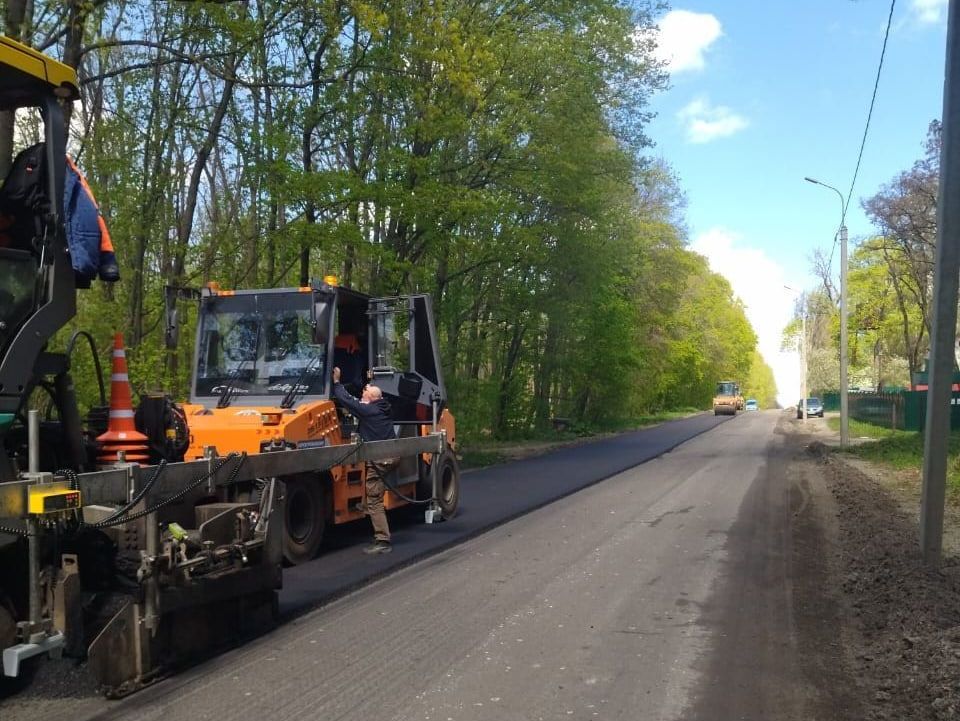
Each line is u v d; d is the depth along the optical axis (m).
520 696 4.99
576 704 4.88
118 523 4.88
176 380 13.68
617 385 40.69
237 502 6.48
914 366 45.75
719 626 6.51
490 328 27.25
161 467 5.28
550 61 21.02
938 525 8.46
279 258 17.06
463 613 6.82
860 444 26.69
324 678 5.25
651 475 18.31
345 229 16.12
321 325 9.18
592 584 7.86
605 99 25.03
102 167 14.26
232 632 5.93
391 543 9.67
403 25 15.83
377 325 10.89
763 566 8.73
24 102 5.30
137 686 4.98
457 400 22.73
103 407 6.62
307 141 17.31
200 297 9.85
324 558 8.85
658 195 47.09
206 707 4.74
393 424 10.55
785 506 13.35
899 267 40.94
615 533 10.65
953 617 6.48
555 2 21.05
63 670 5.08
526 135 21.61
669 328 52.03
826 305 62.25
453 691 5.05
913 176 32.03
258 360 9.58
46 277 4.95
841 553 9.50
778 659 5.73
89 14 12.59
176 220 16.22
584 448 27.70
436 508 10.89
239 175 17.80
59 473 4.66
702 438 34.62
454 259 22.59
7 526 4.39
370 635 6.19
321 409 9.09
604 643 6.05
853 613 6.95
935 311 8.54
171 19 14.76
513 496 14.17
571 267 27.27
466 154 21.31
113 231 14.34
